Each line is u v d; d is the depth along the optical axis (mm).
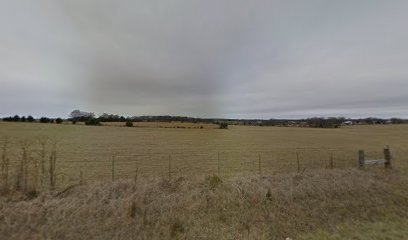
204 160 20500
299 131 86938
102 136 50562
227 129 96188
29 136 43031
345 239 5898
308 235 6090
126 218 6316
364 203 7965
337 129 103750
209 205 7246
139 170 15508
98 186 8000
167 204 7082
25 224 5871
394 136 61375
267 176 9898
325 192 8445
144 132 68062
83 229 5840
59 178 11633
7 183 7945
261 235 6016
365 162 12430
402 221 6895
